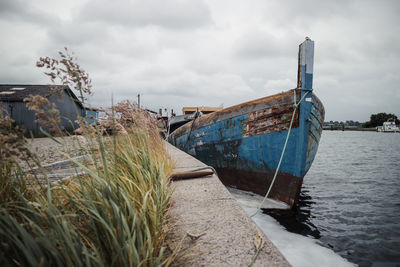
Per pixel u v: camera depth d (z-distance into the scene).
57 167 2.68
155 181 2.10
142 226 1.36
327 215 5.44
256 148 6.15
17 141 1.06
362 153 23.62
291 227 4.63
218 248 1.45
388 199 6.84
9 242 0.94
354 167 13.66
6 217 0.91
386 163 15.40
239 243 1.50
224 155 7.23
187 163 4.75
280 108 5.50
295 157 5.33
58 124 1.24
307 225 4.76
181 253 1.40
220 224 1.80
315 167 13.80
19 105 22.67
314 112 5.36
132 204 1.48
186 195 2.56
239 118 6.48
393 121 152.00
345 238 4.18
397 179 9.84
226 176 7.42
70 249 0.99
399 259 3.45
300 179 5.35
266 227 4.57
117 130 2.40
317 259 3.43
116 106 3.11
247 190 6.70
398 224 4.86
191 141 8.95
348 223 4.94
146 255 1.13
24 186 1.44
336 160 17.38
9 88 26.02
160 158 3.35
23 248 0.82
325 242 4.02
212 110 14.85
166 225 1.67
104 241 1.15
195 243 1.52
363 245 3.90
